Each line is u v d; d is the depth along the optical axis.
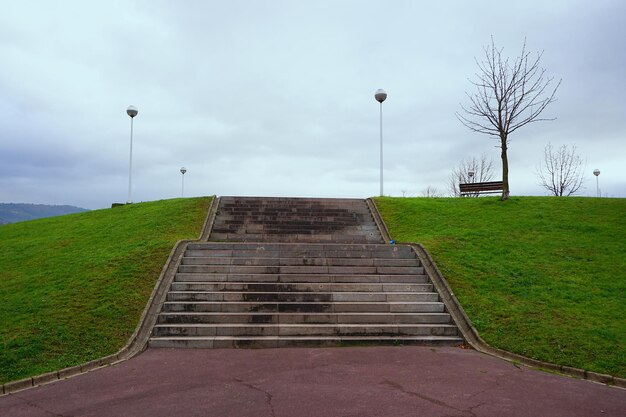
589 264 12.25
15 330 8.58
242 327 9.18
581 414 5.44
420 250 13.31
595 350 7.86
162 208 19.05
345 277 11.45
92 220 18.73
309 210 19.33
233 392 6.11
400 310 10.27
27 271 12.31
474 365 7.55
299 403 5.67
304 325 9.33
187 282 11.08
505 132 19.81
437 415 5.30
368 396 5.94
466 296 10.55
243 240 16.23
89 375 7.05
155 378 6.81
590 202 18.52
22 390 6.52
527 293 10.58
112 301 9.90
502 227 15.73
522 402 5.81
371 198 21.12
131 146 22.66
